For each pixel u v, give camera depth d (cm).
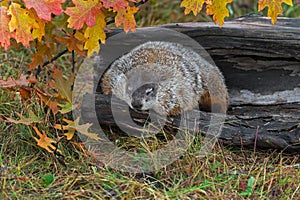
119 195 393
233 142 462
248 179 424
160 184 420
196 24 498
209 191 405
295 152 464
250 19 509
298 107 480
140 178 426
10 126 472
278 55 487
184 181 416
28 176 417
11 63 578
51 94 493
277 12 402
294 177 420
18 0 423
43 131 431
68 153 449
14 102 495
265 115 473
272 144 457
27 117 473
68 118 478
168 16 719
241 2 750
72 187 408
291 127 461
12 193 389
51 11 378
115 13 459
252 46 484
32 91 477
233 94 505
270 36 475
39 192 397
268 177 424
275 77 497
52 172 431
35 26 388
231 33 482
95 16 407
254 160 452
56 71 454
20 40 384
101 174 419
